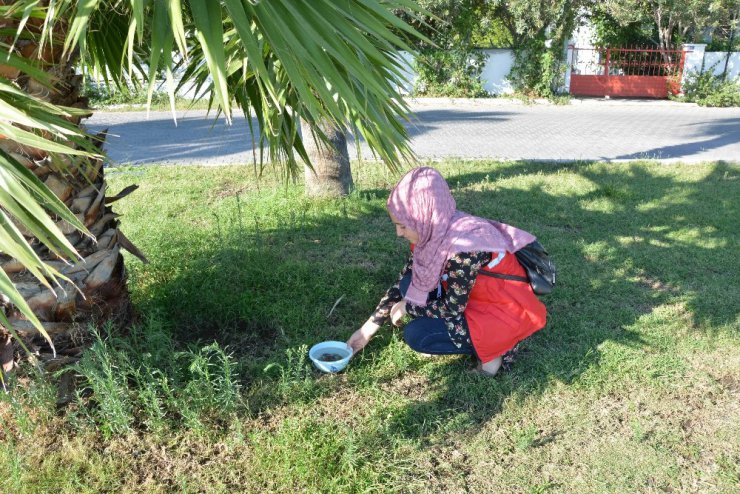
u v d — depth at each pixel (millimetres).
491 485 2449
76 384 2777
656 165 7629
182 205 5703
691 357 3311
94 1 1765
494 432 2730
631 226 5348
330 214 5359
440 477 2475
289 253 4492
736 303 3885
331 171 5684
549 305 3830
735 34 17891
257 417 2781
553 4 13977
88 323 2744
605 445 2654
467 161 7633
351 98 1873
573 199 6098
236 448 2590
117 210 5473
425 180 2766
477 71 15664
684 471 2520
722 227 5340
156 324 2969
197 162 7859
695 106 15156
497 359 3068
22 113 1771
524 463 2561
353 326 3535
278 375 3066
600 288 4086
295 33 1782
